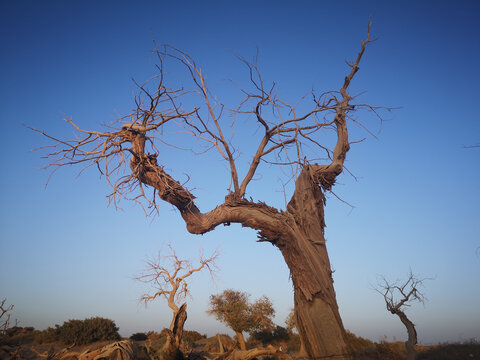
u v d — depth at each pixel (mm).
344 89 14812
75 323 34312
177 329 19984
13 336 34000
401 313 14430
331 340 12070
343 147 14531
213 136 13688
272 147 14727
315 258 13109
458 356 13930
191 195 13359
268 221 13195
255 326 31406
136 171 13172
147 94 13320
